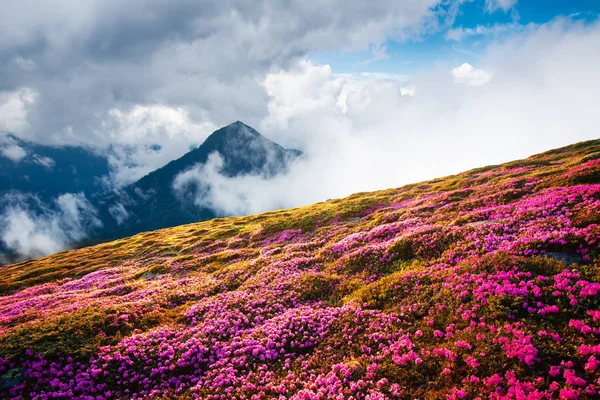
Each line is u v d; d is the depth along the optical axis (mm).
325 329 16906
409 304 16453
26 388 15281
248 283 26734
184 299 26438
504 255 17094
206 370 15977
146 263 53188
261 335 17609
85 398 14648
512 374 10398
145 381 15438
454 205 33344
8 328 23391
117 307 23344
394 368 12594
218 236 63812
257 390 13711
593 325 11359
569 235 16828
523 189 30562
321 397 12172
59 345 17812
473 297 14773
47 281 55500
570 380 9461
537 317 12625
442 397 10727
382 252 24266
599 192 21453
